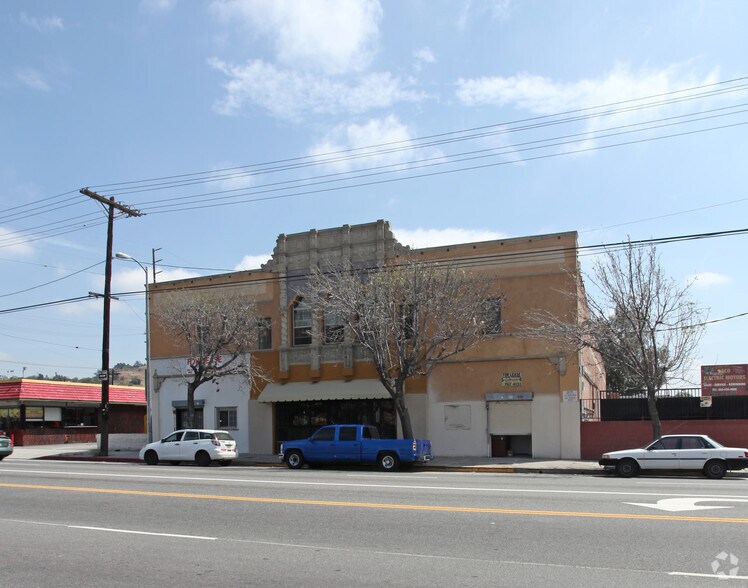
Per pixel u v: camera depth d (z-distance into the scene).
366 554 9.26
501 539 9.97
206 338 31.00
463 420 28.86
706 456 20.94
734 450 20.80
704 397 26.53
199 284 35.28
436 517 11.72
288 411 32.56
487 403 28.62
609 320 25.34
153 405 35.56
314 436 25.12
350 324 27.06
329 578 8.09
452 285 26.73
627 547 9.33
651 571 8.16
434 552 9.30
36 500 14.56
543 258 28.20
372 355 26.89
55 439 45.59
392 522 11.39
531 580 7.84
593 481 18.16
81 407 49.34
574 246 27.91
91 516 12.61
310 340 32.53
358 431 24.69
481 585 7.66
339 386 30.75
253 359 33.25
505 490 15.31
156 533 10.93
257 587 7.77
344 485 16.72
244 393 33.31
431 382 29.55
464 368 29.05
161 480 18.31
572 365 27.55
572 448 27.16
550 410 27.62
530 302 28.23
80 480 18.42
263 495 14.80
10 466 24.88
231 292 34.41
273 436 32.56
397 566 8.59
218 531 11.02
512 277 28.58
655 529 10.38
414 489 15.70
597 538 9.88
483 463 25.83
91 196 32.97
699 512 11.85
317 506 13.09
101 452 33.47
